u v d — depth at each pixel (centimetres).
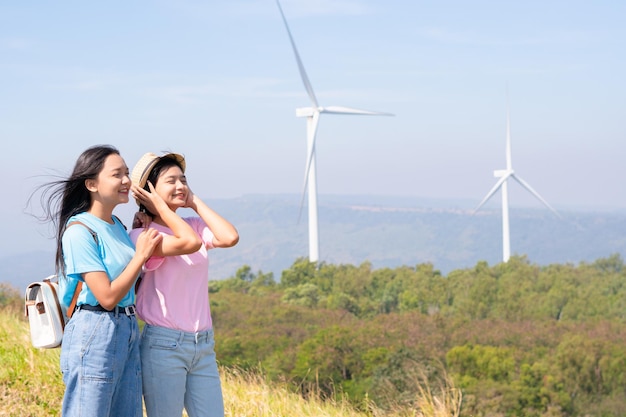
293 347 7431
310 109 7606
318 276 14062
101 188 390
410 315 8981
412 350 7119
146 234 388
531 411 7256
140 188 412
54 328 383
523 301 11744
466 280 12875
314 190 9375
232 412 619
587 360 7769
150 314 409
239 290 13312
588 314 11188
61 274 386
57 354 712
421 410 702
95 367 376
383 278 13788
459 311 12000
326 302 12488
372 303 12888
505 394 7150
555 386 7475
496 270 13200
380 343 7375
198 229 433
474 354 7619
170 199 418
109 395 381
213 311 10119
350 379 6450
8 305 1157
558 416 7219
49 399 599
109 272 385
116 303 377
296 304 11794
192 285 414
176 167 422
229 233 420
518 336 8862
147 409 415
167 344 405
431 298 12750
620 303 11050
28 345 729
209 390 420
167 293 408
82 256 376
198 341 412
